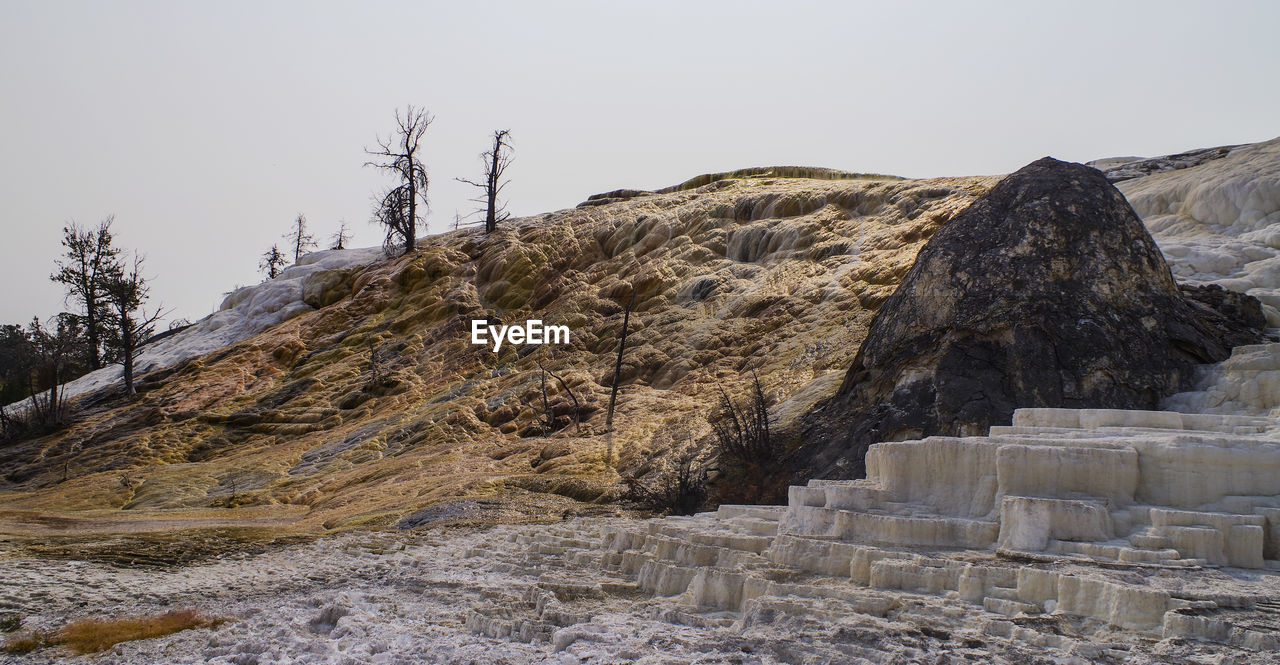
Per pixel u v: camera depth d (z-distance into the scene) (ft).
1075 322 57.93
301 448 126.72
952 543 31.35
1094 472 30.96
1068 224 61.87
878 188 136.87
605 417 104.42
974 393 57.67
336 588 41.63
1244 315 64.85
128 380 172.45
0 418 161.68
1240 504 29.12
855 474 59.26
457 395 129.49
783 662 22.89
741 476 67.00
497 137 197.57
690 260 144.77
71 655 31.04
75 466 136.67
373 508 80.74
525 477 83.46
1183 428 37.29
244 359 168.55
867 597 26.63
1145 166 111.65
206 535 66.03
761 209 149.18
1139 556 26.76
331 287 194.59
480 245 180.04
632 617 29.58
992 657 21.42
